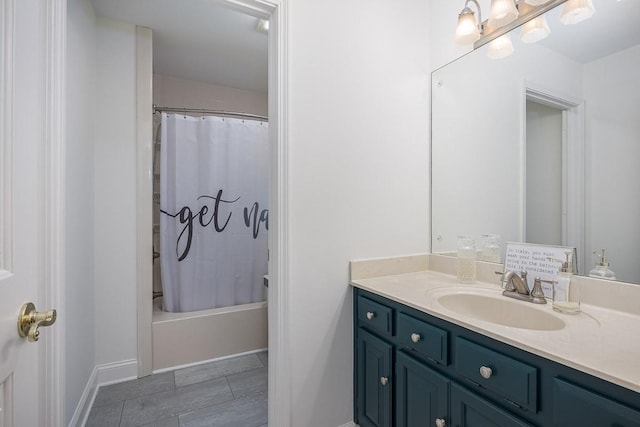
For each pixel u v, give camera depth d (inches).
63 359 39.9
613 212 43.6
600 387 25.8
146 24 79.5
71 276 55.8
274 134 53.0
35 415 28.6
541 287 45.2
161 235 91.8
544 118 51.1
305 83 54.5
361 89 60.4
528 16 52.5
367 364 55.1
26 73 28.3
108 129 75.5
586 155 46.3
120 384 75.2
